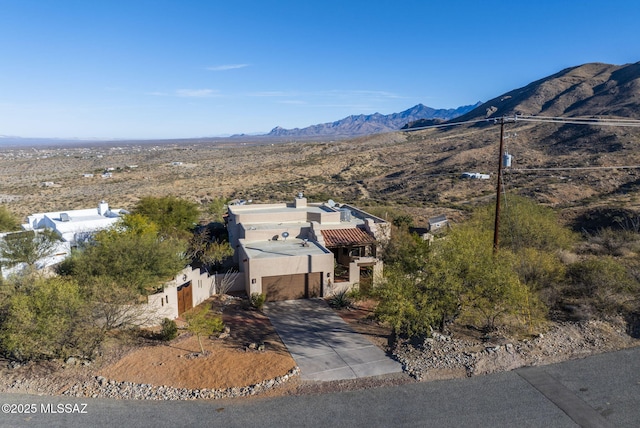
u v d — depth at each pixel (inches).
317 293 994.7
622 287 841.5
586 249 1295.5
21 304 641.0
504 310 735.1
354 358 688.4
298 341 752.3
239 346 722.8
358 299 955.3
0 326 665.6
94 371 637.3
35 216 1438.2
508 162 888.3
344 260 1151.0
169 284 841.5
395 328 715.4
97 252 872.9
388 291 720.3
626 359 662.5
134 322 765.3
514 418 526.6
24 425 515.5
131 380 614.5
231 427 516.1
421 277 747.4
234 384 606.9
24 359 660.1
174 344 725.9
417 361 665.0
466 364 650.2
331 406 556.4
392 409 548.7
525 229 1178.0
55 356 666.2
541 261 912.3
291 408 552.7
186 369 642.2
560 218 1989.4
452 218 2069.4
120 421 526.3
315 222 1178.0
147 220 1339.8
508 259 816.3
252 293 940.6
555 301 864.3
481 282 719.1
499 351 678.5
